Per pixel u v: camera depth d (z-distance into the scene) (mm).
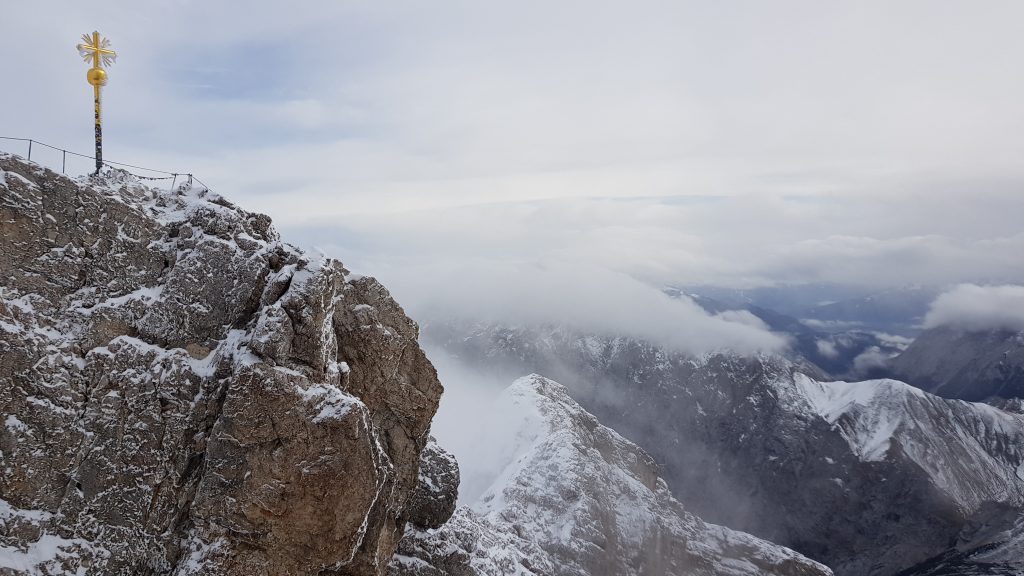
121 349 36438
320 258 38531
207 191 41469
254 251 38625
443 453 53594
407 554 50969
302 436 34781
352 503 35438
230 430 34625
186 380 36312
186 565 34125
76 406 35281
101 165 40344
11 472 33594
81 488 34969
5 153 35906
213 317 37781
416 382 43281
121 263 37688
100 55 40750
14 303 34875
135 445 35594
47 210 36188
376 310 42312
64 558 33781
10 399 34000
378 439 42188
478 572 56219
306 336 36656
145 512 35219
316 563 35406
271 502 34344
